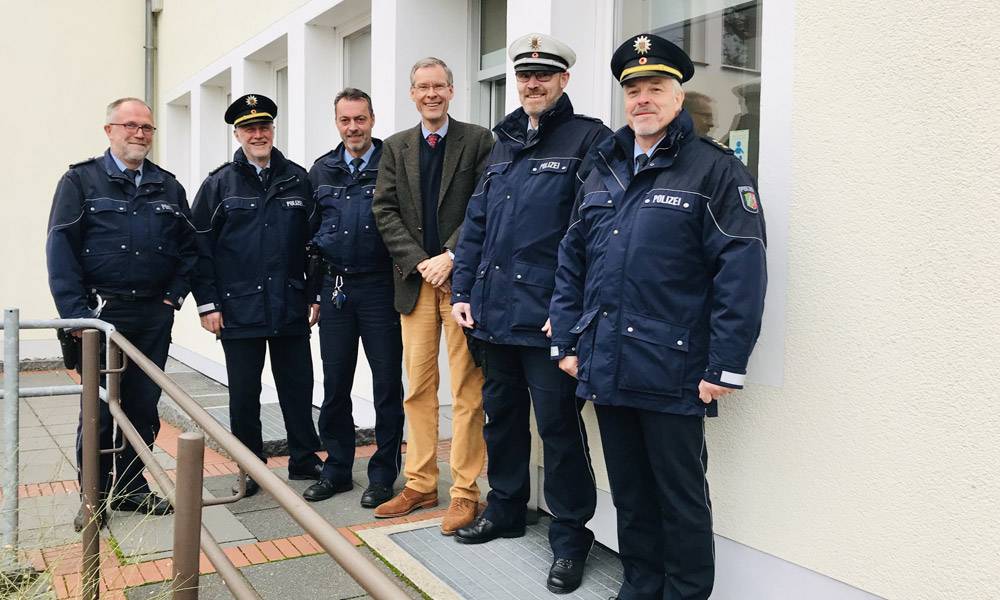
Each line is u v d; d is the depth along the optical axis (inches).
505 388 129.3
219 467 193.8
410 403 151.4
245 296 164.9
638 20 142.2
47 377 354.0
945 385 83.4
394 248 144.5
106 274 151.4
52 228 147.3
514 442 133.0
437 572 122.1
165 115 399.9
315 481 176.6
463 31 208.8
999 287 78.9
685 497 97.4
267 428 217.5
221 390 293.7
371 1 222.1
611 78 146.0
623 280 96.4
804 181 97.0
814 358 96.3
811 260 96.3
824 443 95.3
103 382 151.5
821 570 96.1
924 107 85.0
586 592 115.3
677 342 94.1
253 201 165.3
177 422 242.8
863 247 91.0
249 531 147.3
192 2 354.6
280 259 166.9
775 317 100.6
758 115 119.6
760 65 118.7
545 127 120.9
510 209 120.9
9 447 128.5
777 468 101.0
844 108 92.7
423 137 147.5
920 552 86.0
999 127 78.7
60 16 385.4
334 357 161.0
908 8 86.2
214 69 329.1
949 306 83.0
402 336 151.2
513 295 119.3
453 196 142.9
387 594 37.4
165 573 127.2
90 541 117.9
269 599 119.0
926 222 85.0
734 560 107.4
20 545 123.3
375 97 212.2
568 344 106.4
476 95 208.4
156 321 157.2
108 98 398.0
